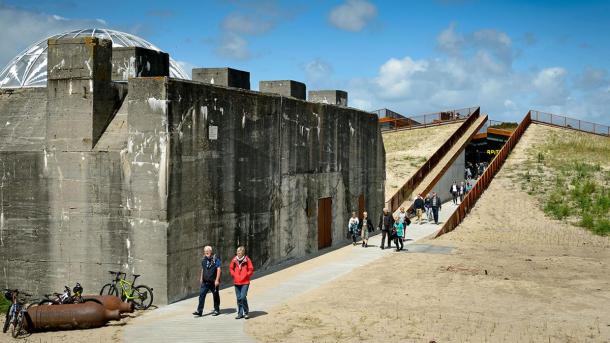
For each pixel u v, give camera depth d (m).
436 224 32.78
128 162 16.02
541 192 39.25
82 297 14.46
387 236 26.91
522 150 50.44
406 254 23.98
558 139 53.94
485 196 39.16
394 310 15.38
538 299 17.22
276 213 21.19
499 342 12.82
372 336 13.04
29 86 19.50
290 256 22.33
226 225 18.34
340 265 21.50
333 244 25.88
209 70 22.53
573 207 35.72
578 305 16.62
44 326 13.60
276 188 21.14
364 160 28.94
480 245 27.02
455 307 15.99
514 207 36.56
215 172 17.72
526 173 43.59
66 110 16.62
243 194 19.19
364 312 15.05
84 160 16.44
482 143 59.50
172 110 15.82
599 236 30.38
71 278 16.69
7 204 17.23
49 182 16.83
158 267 15.73
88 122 16.45
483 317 15.03
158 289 15.75
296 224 22.67
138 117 15.90
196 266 16.95
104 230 16.33
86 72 16.41
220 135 17.91
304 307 15.41
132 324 13.86
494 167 44.00
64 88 16.61
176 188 16.02
